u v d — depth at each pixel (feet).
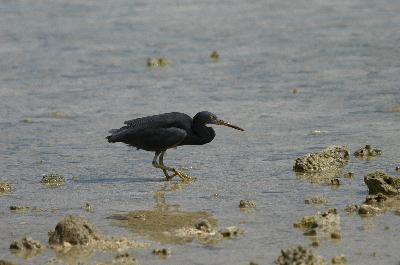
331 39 100.63
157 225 41.63
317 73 83.87
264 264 35.58
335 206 44.04
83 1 133.59
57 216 43.75
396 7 121.08
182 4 130.00
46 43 103.86
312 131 62.13
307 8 123.95
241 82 81.46
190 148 59.31
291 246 37.78
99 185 50.34
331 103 71.77
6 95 79.15
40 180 51.78
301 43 99.35
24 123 68.44
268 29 108.99
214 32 108.27
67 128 66.54
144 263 36.01
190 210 44.19
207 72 86.58
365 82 79.00
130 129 51.55
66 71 89.40
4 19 119.96
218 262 36.01
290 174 51.13
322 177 50.19
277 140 60.34
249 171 52.31
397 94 73.67
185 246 38.22
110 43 103.50
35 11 125.90
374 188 45.62
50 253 37.58
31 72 89.15
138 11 124.57
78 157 57.72
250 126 65.10
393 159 53.42
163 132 50.88
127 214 43.78
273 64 89.04
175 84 81.76
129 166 55.21
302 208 43.86
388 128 62.18
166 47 100.32
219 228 40.78
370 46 95.61
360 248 37.22
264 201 45.50
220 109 71.05
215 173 52.31
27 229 41.55
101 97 77.51
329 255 36.42
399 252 36.65
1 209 45.32
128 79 84.94
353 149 56.54
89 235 38.91
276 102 72.90
